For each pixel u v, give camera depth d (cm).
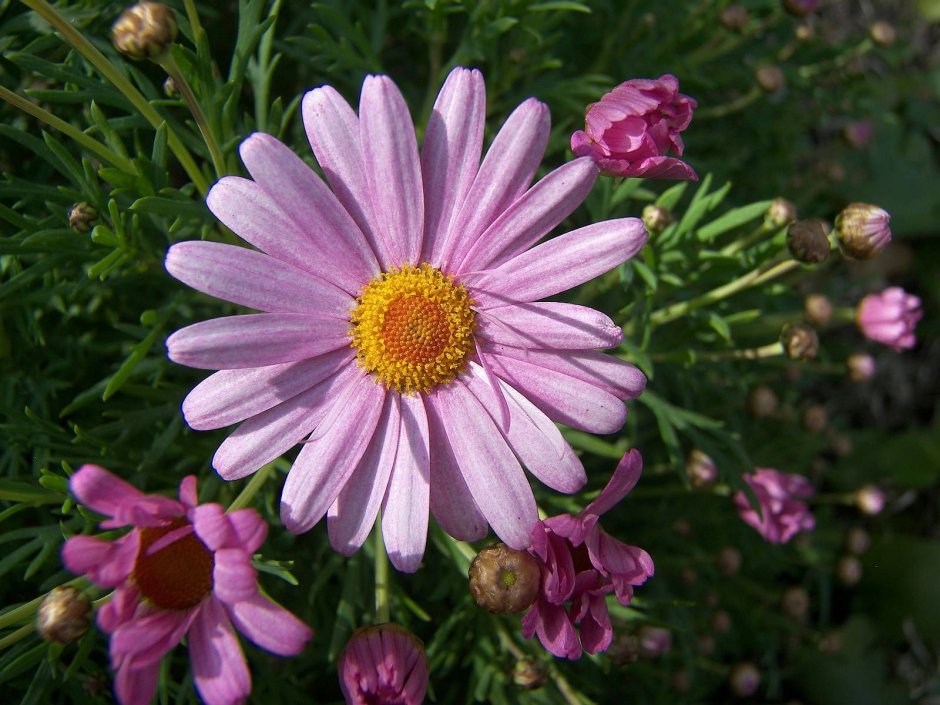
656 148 11
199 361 10
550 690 15
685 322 17
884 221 13
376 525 13
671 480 19
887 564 22
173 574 9
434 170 11
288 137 18
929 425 26
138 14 10
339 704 15
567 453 11
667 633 16
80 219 12
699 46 20
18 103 11
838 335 26
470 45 15
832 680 21
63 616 9
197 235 14
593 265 10
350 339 11
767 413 18
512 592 10
